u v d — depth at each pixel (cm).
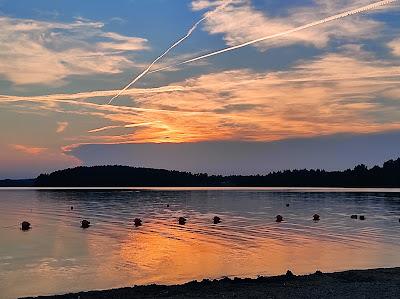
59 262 3422
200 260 3488
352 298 2125
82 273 3019
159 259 3531
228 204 11244
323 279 2561
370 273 2731
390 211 8731
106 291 2303
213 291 2269
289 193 19125
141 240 4700
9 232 5512
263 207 10081
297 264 3350
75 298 2178
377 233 5281
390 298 2128
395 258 3631
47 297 2206
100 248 4134
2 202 12006
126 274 2981
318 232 5388
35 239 4809
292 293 2216
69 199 13588
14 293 2533
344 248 4150
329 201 12419
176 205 10850
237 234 5194
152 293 2244
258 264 3338
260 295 2175
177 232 5409
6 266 3269
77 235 5172
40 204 11094
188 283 2462
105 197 15012
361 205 10581
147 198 14412
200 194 18262
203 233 5291
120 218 7338
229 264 3328
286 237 4916
